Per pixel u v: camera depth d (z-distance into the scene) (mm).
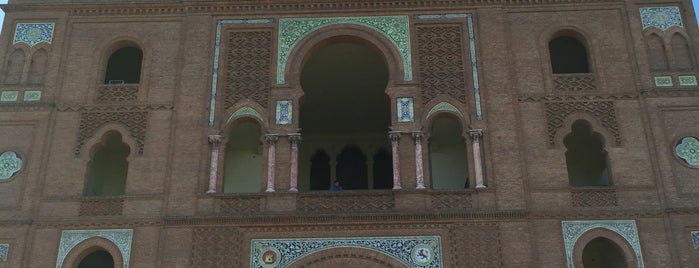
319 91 32500
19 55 28016
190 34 28109
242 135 30781
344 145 35406
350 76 31281
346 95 32781
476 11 28078
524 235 24078
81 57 27938
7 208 25094
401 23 27984
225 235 24453
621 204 24594
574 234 24172
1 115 26688
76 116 26828
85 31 28438
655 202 24609
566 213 24406
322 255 24062
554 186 24906
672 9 28016
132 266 24125
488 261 23719
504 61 27094
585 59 30812
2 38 28156
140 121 26703
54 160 26000
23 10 28719
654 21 27812
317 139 35375
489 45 27391
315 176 34875
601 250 27344
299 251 24188
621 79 26781
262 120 26516
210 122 26500
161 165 25797
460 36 27703
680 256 23688
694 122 25891
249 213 24719
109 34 28359
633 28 27609
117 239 24641
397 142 25844
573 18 28000
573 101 26438
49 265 24281
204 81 27234
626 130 25891
